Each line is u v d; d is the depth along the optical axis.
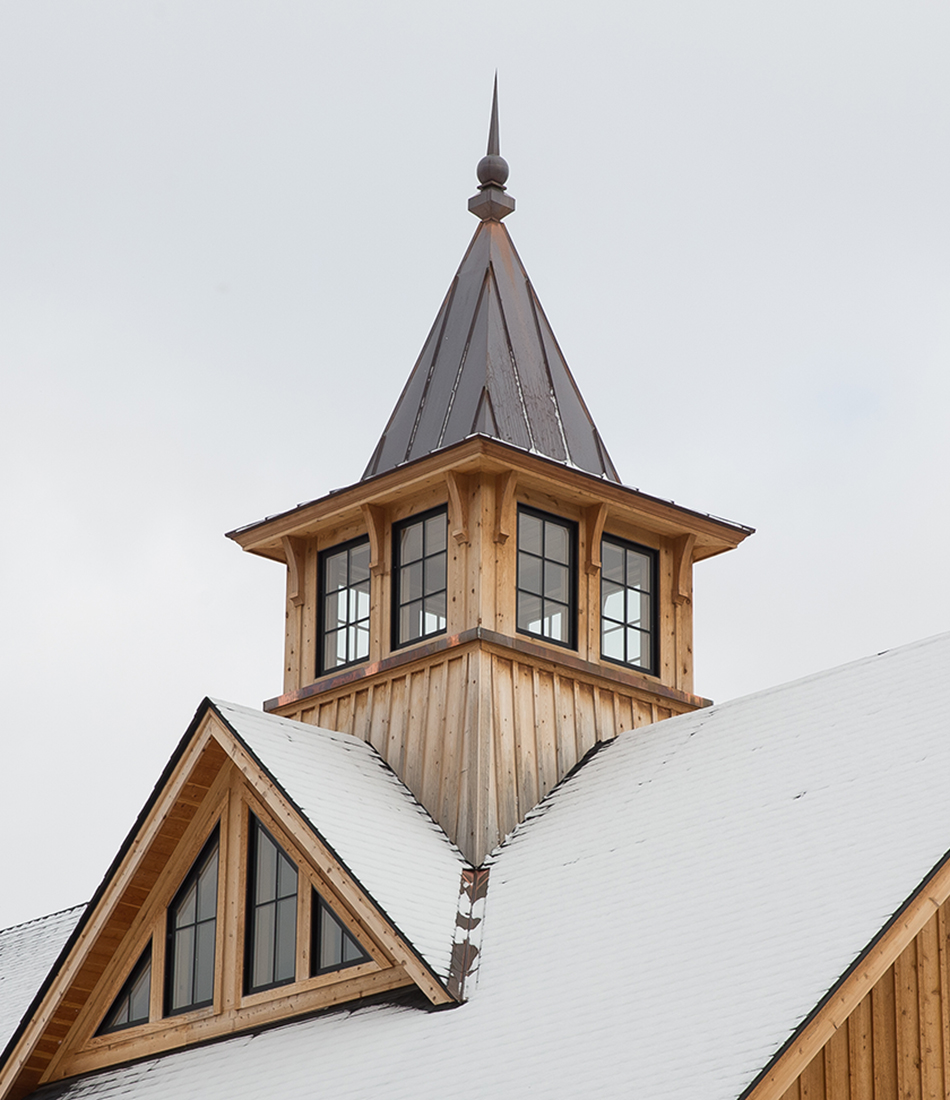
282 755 26.89
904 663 26.09
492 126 33.38
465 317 31.66
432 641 28.86
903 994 21.72
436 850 26.95
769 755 25.64
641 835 25.38
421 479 29.31
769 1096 19.17
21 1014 32.19
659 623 30.66
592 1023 21.55
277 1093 23.69
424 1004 24.03
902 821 22.12
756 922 21.77
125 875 27.41
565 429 30.80
